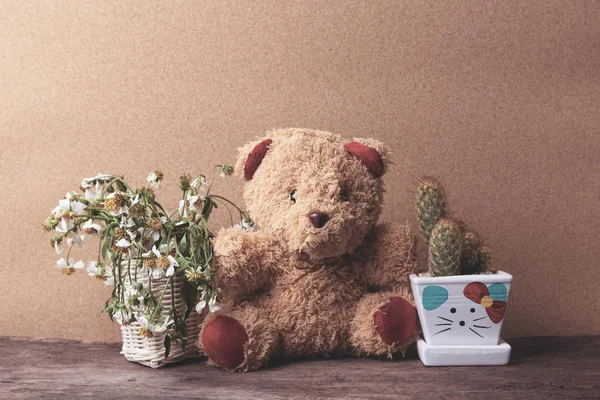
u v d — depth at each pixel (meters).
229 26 1.56
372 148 1.27
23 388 1.18
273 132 1.34
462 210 1.55
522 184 1.54
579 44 1.53
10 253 1.63
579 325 1.55
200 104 1.58
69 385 1.20
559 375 1.17
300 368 1.27
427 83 1.54
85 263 1.62
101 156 1.60
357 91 1.55
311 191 1.21
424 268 1.52
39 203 1.62
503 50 1.53
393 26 1.54
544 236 1.55
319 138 1.28
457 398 1.05
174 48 1.58
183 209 1.31
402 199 1.55
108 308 1.27
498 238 1.55
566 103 1.53
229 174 1.44
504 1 1.53
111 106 1.60
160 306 1.22
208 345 1.24
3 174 1.63
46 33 1.60
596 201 1.54
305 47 1.55
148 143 1.59
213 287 1.24
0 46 1.61
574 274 1.55
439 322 1.23
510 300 1.55
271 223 1.25
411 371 1.21
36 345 1.55
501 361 1.24
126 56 1.59
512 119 1.54
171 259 1.21
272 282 1.33
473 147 1.54
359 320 1.28
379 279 1.32
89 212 1.28
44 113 1.61
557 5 1.53
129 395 1.12
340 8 1.54
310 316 1.30
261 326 1.26
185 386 1.17
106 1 1.59
